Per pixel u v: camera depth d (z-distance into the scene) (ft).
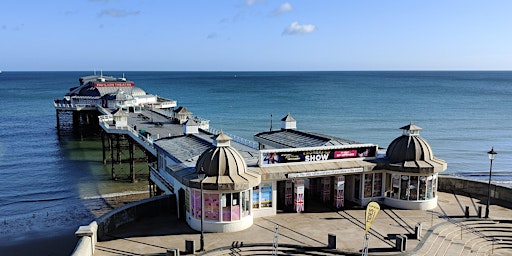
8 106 465.47
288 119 146.61
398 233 89.61
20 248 114.21
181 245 84.33
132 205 97.91
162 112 258.37
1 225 130.82
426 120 336.90
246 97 544.62
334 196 107.34
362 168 103.91
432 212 103.50
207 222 91.20
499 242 88.99
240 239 86.79
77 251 74.49
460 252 82.79
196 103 469.98
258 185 98.43
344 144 117.50
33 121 362.33
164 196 104.63
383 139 260.01
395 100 498.69
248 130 294.05
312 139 128.36
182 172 96.78
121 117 195.21
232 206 90.79
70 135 301.43
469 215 101.04
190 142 129.18
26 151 243.40
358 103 465.06
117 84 328.49
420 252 80.38
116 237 88.48
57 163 213.66
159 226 95.20
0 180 181.37
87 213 142.41
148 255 79.77
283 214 102.01
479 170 196.24
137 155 238.07
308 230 91.56
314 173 100.01
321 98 526.98
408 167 103.19
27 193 163.84
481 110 401.70
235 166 92.07
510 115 366.43
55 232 125.49
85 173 195.42
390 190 108.47
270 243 83.87
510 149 235.20
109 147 240.73
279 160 102.06
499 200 113.09
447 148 238.07
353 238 86.79
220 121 331.57
